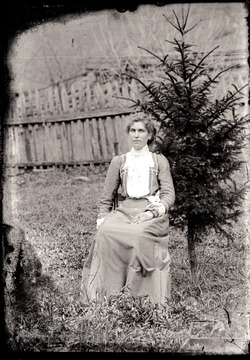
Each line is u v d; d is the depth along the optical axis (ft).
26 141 33.94
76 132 33.71
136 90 32.48
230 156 15.76
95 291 13.60
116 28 34.32
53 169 32.81
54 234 20.27
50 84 41.14
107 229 13.91
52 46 40.01
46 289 13.87
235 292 14.35
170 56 32.71
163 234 14.39
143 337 11.77
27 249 14.12
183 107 15.49
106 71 36.47
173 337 11.79
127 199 14.98
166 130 15.93
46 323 12.11
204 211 15.51
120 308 12.80
